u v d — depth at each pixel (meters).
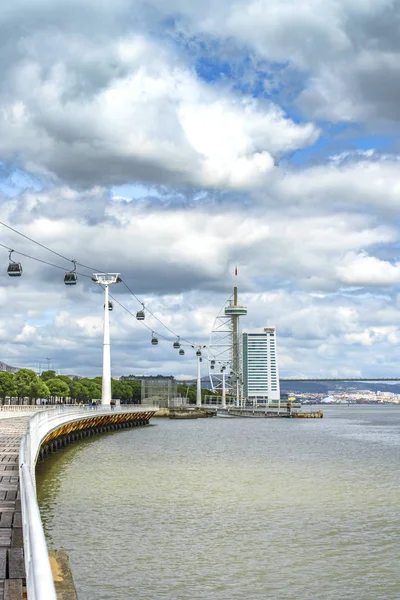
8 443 53.09
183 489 52.75
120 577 28.91
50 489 51.91
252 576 29.27
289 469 68.88
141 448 94.81
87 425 112.19
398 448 102.19
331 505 45.91
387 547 34.22
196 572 29.73
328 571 30.03
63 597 17.86
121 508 43.91
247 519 40.88
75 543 34.47
